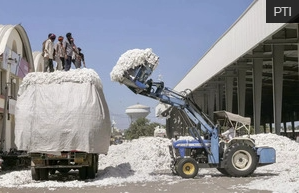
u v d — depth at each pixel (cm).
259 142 2822
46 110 1480
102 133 1530
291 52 4062
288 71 5172
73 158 1495
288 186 1181
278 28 2745
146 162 2150
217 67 4716
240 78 4697
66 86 1502
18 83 3547
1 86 3141
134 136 9231
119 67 1563
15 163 2273
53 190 1269
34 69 4138
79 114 1475
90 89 1506
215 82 5581
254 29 3228
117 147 2505
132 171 1850
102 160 2325
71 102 1484
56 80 1509
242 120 1727
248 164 1619
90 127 1481
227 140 1695
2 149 2472
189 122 1669
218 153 1644
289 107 9625
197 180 1504
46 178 1579
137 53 1566
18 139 1491
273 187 1224
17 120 1502
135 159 2206
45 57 1847
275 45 3597
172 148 1750
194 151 1672
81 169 1577
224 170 1738
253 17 3247
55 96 1491
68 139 1468
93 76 1531
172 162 1733
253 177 1591
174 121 1791
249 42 3375
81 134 1472
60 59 1869
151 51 1581
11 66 3250
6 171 2156
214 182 1430
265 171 1856
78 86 1505
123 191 1220
